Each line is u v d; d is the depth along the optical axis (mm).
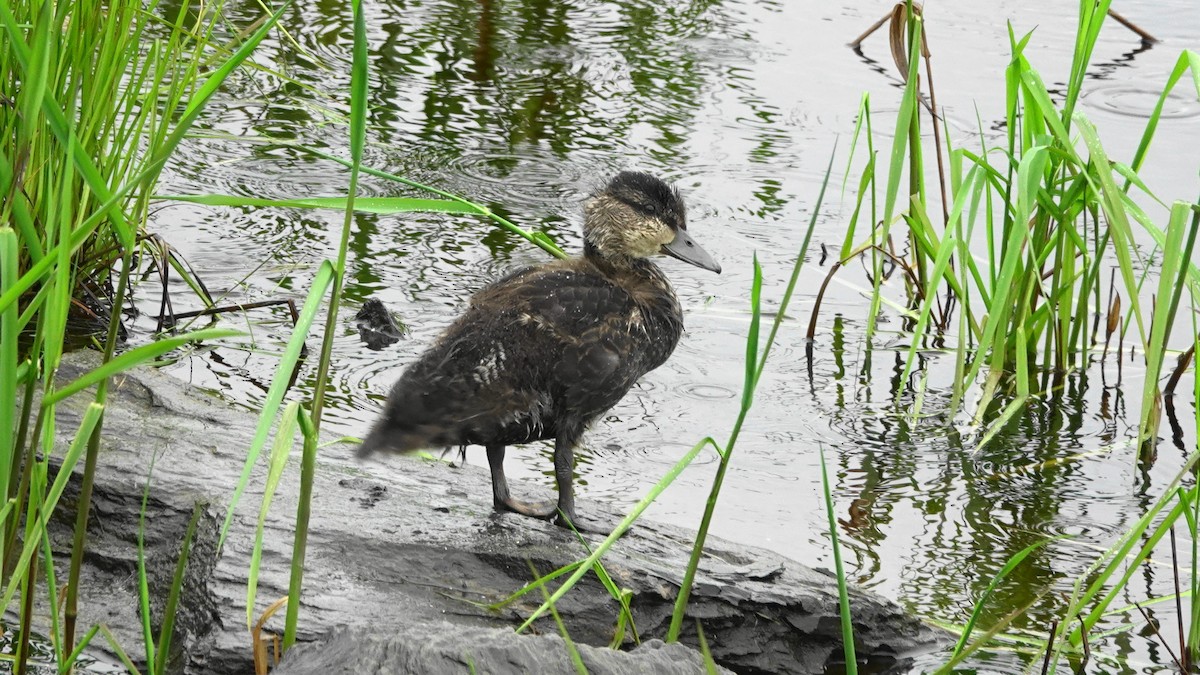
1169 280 8680
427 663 6145
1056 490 10656
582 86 18578
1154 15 20781
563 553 8375
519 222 14883
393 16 20656
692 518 9906
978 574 9383
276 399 5723
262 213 15062
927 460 11086
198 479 8766
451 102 17938
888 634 8453
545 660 6391
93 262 12188
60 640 6637
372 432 8133
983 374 12586
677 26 20750
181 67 15781
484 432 8336
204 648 7012
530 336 8469
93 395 10031
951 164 11367
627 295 9234
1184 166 15648
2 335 5539
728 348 12797
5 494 5809
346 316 12969
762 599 8242
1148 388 8922
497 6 21328
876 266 12469
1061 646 7793
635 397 11820
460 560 8219
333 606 7422
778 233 14898
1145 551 7984
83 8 9789
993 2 21453
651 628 8055
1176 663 8258
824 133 17125
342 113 17266
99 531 8320
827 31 20547
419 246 14539
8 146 9594
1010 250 9883
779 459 10922
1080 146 15883
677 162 16344
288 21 19875
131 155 10898
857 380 12383
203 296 12688
